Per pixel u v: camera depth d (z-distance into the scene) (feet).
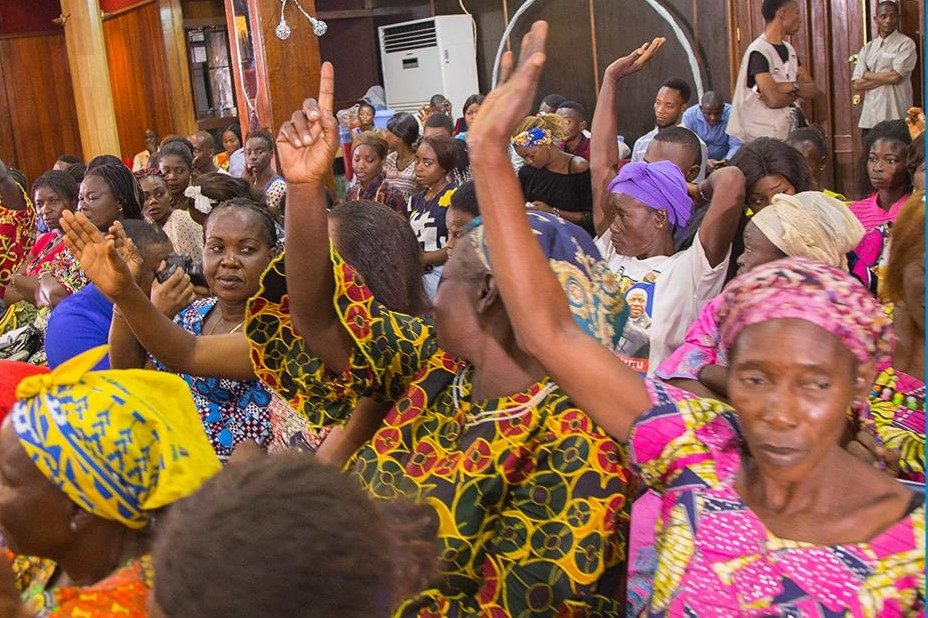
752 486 4.44
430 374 6.07
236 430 8.54
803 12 28.30
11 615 4.39
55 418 4.48
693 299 9.95
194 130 46.42
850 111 27.94
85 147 45.73
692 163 14.92
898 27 25.90
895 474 6.32
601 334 5.40
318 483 3.50
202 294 10.20
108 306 10.07
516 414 5.43
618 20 35.14
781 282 4.17
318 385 6.73
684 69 33.27
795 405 4.13
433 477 5.56
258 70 27.27
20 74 54.34
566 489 5.27
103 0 49.42
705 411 4.68
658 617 4.40
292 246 6.17
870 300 4.16
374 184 22.85
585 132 25.30
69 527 4.60
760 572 4.20
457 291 5.65
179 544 3.39
